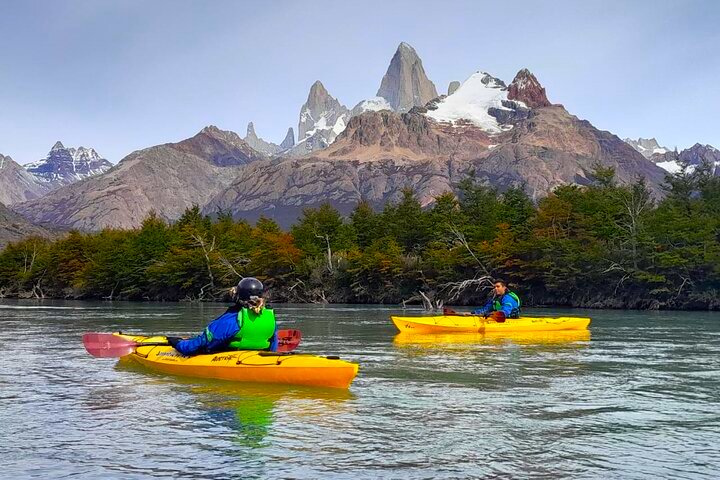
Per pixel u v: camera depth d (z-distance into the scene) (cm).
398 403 1138
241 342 1395
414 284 7919
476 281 7044
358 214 10025
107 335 1623
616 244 6719
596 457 812
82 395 1205
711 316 4578
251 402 1137
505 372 1532
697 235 5997
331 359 1260
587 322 2905
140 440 885
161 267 9338
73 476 733
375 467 765
